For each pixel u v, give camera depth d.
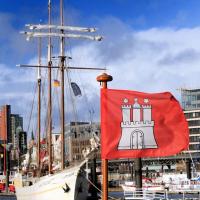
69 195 57.94
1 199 118.75
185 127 22.77
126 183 122.81
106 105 22.42
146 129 22.42
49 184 61.31
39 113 84.12
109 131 22.30
